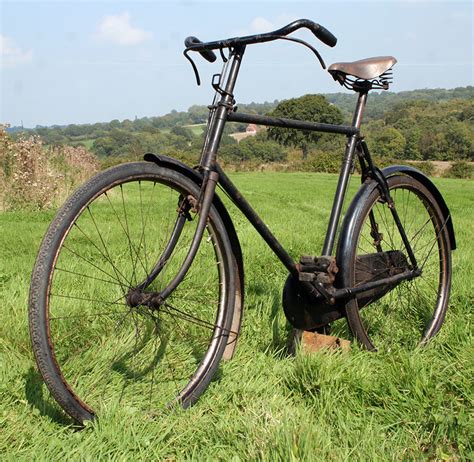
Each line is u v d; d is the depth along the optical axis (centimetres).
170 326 355
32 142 1427
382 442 257
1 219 1173
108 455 235
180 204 279
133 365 319
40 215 1265
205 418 271
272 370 324
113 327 366
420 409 280
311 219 1230
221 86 277
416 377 301
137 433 251
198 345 340
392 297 434
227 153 6375
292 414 270
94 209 1188
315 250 721
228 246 298
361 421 275
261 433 252
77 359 317
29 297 232
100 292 439
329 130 328
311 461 229
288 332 378
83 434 247
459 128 8144
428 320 409
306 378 305
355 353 338
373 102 16200
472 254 669
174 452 248
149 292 269
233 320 308
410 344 376
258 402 285
